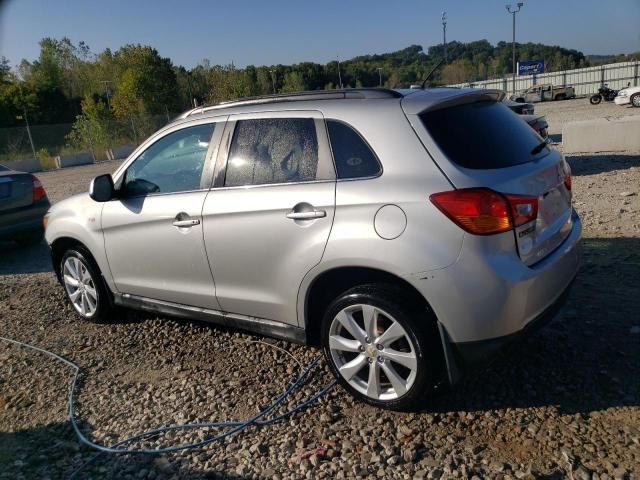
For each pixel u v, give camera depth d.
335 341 3.39
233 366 4.11
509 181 3.02
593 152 12.93
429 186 2.98
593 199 8.17
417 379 3.11
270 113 3.71
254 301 3.73
